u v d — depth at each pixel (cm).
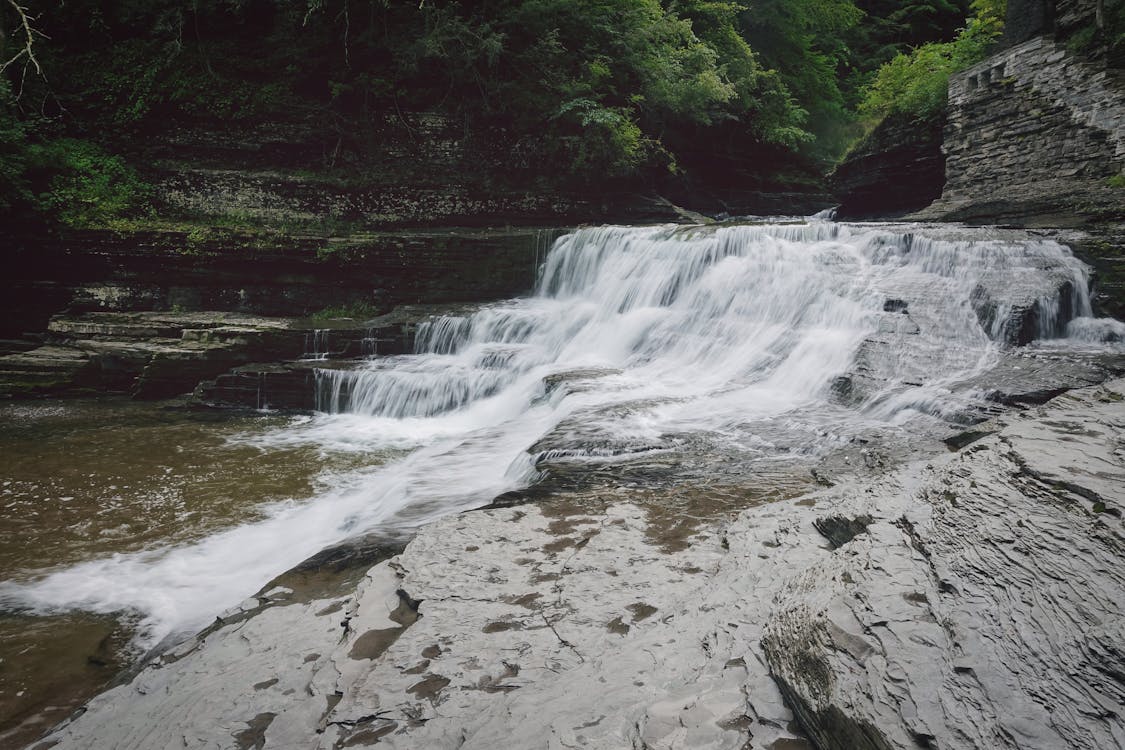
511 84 1923
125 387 1359
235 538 692
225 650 343
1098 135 1384
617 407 818
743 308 1156
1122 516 237
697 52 2253
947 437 623
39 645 498
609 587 370
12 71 1725
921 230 1189
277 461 956
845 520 369
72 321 1445
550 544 433
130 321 1442
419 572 393
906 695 204
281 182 1766
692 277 1321
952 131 1798
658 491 539
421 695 281
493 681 288
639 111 2211
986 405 689
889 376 823
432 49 1819
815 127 3169
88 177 1642
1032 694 190
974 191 1730
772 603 320
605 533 448
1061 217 1275
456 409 1230
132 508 773
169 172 1725
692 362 1088
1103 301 939
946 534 282
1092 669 187
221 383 1276
